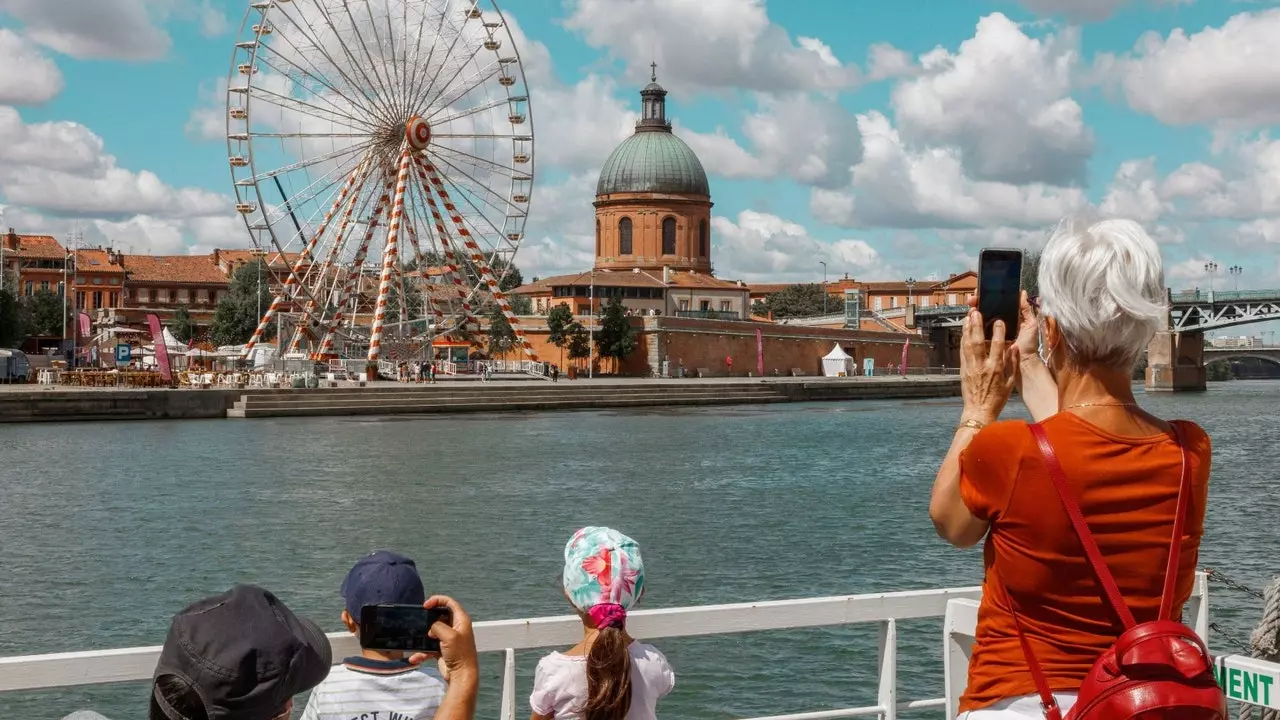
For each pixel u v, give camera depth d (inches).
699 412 3905.0
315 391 3469.5
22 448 2373.3
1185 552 168.1
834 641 834.2
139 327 7283.5
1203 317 6412.4
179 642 143.5
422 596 210.7
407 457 2219.5
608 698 212.5
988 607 177.8
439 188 4010.8
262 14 3545.8
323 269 3961.6
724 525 1405.0
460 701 179.3
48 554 1214.9
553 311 5797.2
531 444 2529.5
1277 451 2511.1
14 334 4817.9
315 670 149.7
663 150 7637.8
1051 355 182.4
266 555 1209.4
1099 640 165.6
